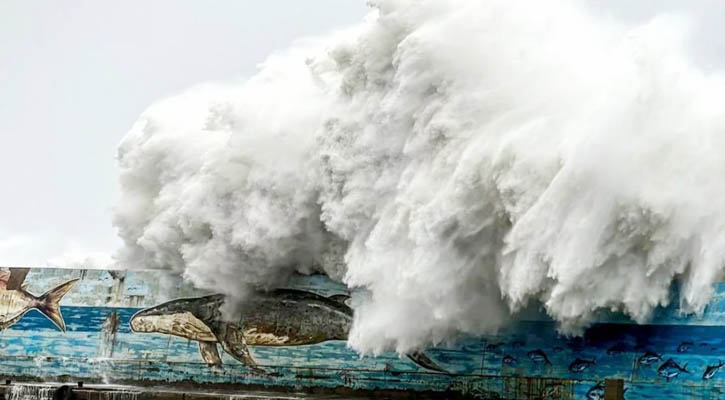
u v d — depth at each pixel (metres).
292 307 86.69
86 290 92.19
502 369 77.00
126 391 85.19
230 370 87.44
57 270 93.12
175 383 88.69
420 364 80.75
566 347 74.50
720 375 68.19
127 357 90.19
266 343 86.81
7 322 93.00
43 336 92.12
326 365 84.75
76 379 90.81
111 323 91.19
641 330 71.38
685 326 69.50
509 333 76.75
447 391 79.25
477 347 78.19
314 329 85.75
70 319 91.88
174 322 89.69
